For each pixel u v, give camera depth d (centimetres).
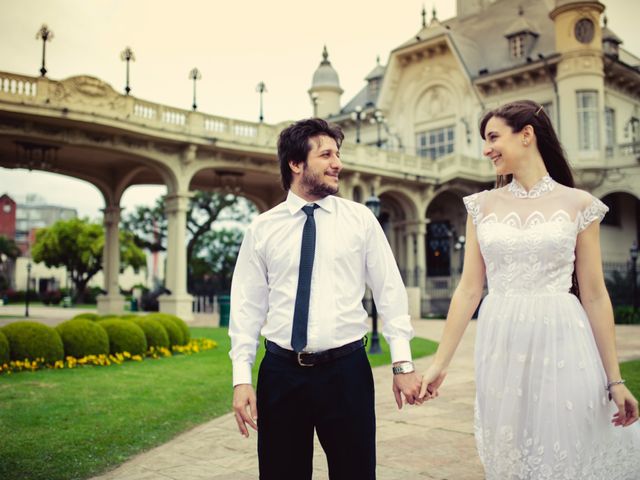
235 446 484
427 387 246
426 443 476
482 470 401
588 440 220
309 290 232
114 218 2548
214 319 2447
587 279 231
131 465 432
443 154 3209
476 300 253
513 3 3362
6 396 666
